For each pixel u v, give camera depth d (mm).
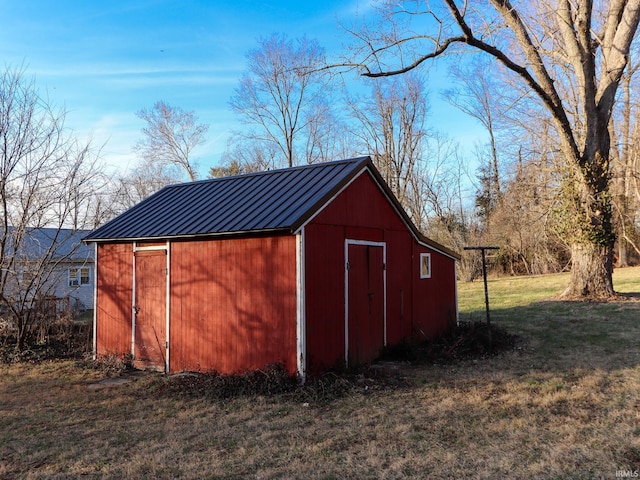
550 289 22281
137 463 4773
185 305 8930
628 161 21906
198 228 8508
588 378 7441
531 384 7320
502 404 6395
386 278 9797
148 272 9570
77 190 12555
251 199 9062
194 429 5824
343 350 8352
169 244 9227
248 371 7777
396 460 4695
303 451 5000
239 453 4996
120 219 10578
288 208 7980
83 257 21250
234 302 8234
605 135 15750
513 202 30359
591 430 5289
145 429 5910
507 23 14203
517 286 25172
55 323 12727
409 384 7656
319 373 7727
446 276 12086
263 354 7840
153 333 9414
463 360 9180
